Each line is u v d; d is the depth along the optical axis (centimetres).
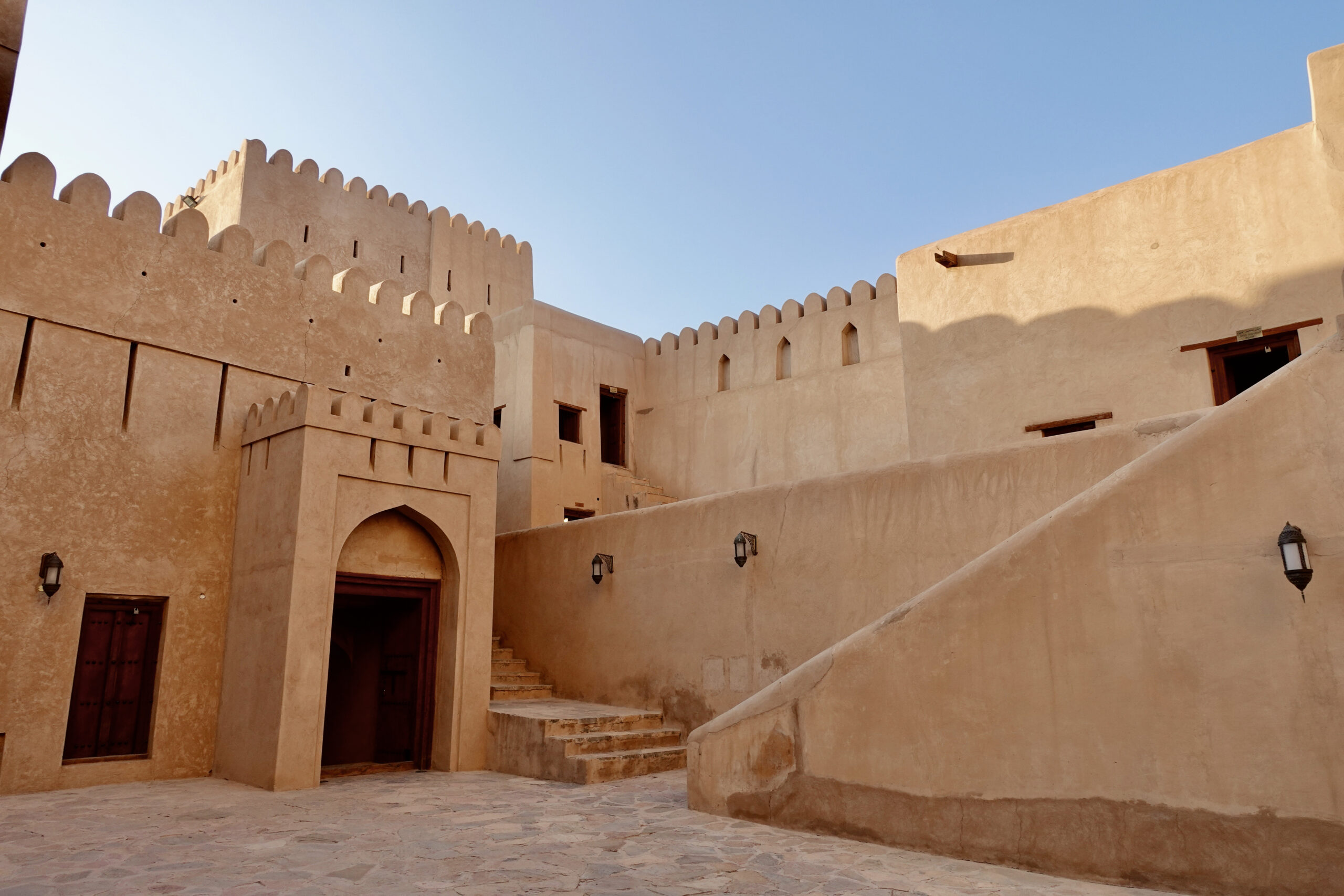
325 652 955
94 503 964
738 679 1046
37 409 939
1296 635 509
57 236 977
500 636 1375
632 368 1925
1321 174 948
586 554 1265
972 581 629
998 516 881
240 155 1773
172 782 956
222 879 562
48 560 909
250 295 1122
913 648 649
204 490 1049
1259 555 527
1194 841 523
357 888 542
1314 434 520
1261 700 514
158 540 1004
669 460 1856
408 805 818
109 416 989
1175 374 1020
